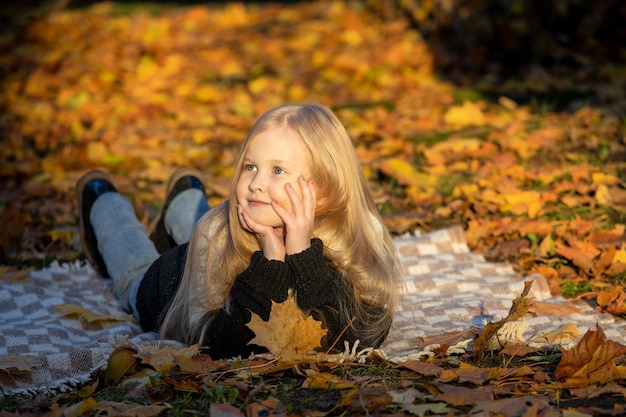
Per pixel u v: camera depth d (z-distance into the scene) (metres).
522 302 3.12
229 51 10.67
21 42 11.51
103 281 4.60
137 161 6.79
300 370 3.12
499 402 2.76
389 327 3.37
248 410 2.73
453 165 6.16
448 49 9.48
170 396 2.94
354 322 3.19
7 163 6.77
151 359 3.11
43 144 7.32
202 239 3.31
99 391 3.05
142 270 4.11
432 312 3.82
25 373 3.13
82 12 13.77
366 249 3.23
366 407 2.78
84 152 6.77
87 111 8.35
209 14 13.27
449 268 4.49
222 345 3.18
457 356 3.33
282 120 3.07
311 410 2.77
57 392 3.07
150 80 9.41
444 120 7.26
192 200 4.49
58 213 5.72
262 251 3.11
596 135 6.55
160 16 13.19
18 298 4.13
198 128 7.66
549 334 3.46
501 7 8.99
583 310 3.88
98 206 4.52
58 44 11.33
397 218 5.25
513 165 6.03
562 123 6.95
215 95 8.66
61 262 4.89
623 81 8.26
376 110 7.83
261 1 14.78
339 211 3.16
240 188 3.08
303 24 11.94
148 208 5.75
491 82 8.62
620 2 9.16
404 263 4.50
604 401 2.85
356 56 9.78
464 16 9.58
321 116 3.15
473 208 5.39
